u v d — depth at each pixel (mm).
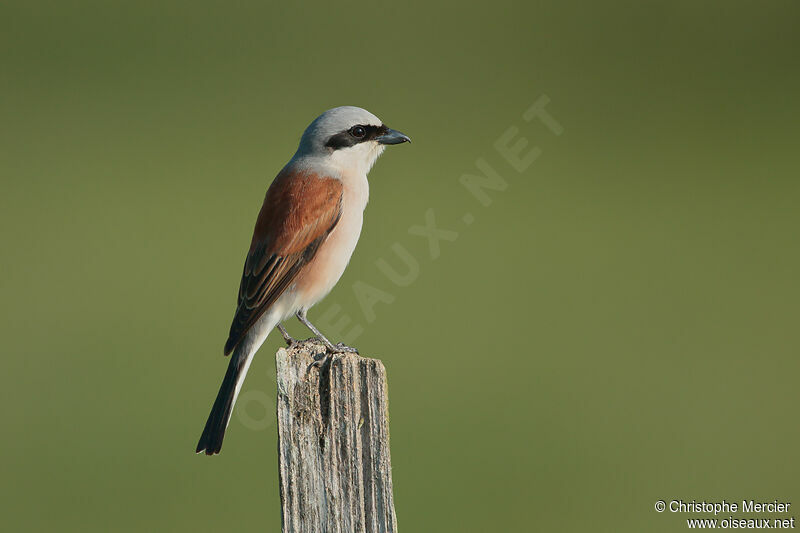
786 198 21953
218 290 16922
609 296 16812
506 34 34125
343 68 30453
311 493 5379
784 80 30828
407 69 30500
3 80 28453
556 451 12672
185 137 25031
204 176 22484
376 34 33656
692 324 15945
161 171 22875
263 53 31531
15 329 15594
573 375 14430
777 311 16391
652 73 31359
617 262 18266
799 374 14383
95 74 29312
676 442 12891
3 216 20172
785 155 25000
